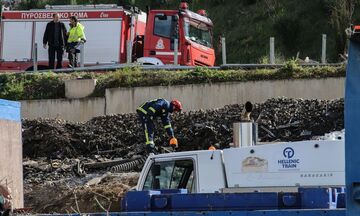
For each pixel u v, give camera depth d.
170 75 78.50
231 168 36.81
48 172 61.47
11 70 97.50
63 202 49.75
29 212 32.47
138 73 79.56
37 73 83.62
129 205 27.16
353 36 21.72
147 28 92.94
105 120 70.12
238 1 141.75
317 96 75.38
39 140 66.69
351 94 21.55
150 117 52.69
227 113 67.62
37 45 97.06
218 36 134.00
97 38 96.00
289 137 63.03
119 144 66.44
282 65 80.25
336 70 76.19
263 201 26.03
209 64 95.75
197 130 65.56
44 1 149.50
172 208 26.72
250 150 36.69
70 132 68.19
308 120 64.50
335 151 35.69
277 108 67.19
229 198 26.27
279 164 36.19
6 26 98.06
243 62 125.19
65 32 91.75
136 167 60.94
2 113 39.25
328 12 126.38
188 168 37.62
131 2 149.12
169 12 92.56
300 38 125.88
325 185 35.50
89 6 96.50
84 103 78.12
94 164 61.72
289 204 25.83
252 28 132.38
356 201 21.11
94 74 82.50
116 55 95.50
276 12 133.25
